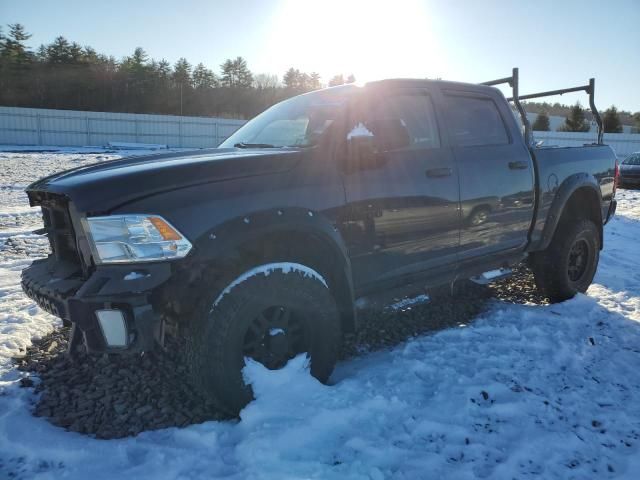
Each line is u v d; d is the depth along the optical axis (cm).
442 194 351
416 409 275
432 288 369
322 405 267
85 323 241
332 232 288
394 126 320
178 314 269
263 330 272
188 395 298
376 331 407
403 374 316
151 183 252
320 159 300
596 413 278
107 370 328
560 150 461
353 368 336
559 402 289
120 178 254
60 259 287
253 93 7469
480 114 406
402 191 328
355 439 243
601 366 336
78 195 247
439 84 381
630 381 317
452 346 365
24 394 295
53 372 324
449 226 360
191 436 250
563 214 471
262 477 216
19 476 225
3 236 741
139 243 242
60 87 6066
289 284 269
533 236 433
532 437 253
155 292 243
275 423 251
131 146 4116
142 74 6588
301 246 298
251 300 258
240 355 260
